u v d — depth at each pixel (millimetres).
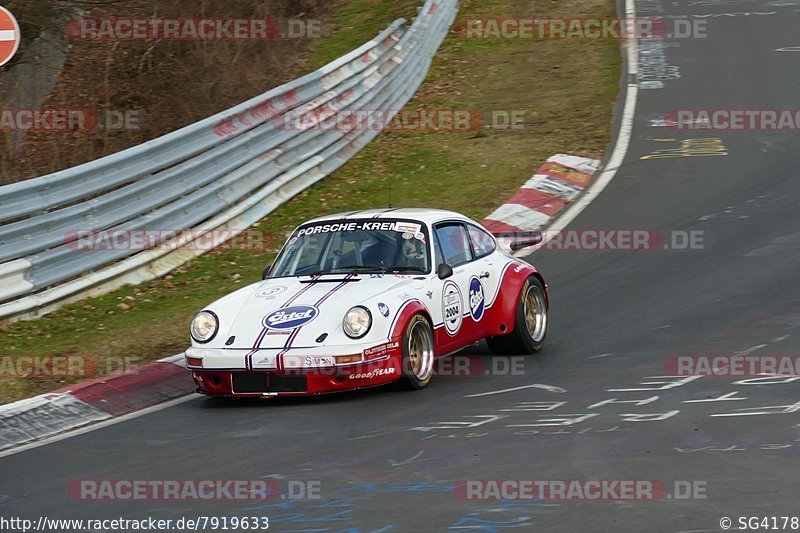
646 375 28500
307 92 58500
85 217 41562
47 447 25203
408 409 26406
